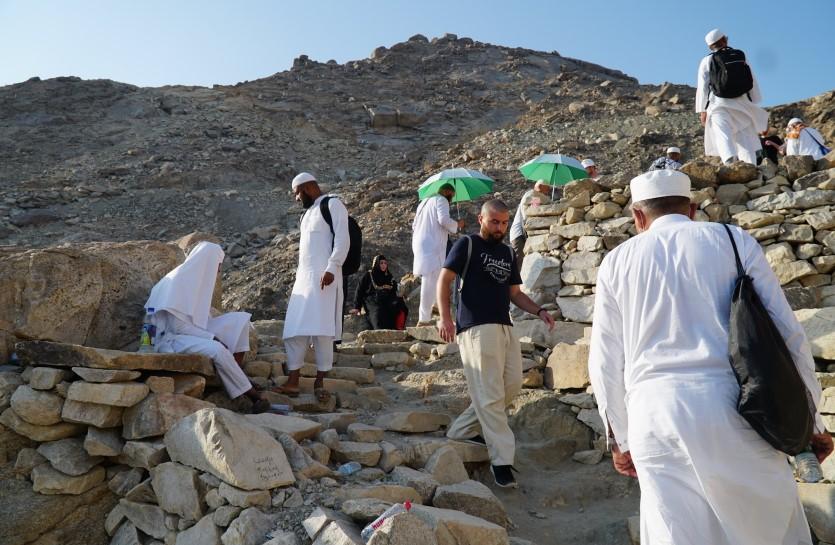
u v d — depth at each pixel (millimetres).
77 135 31516
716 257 2799
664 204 3086
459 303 4949
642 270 2875
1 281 4844
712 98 8328
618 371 2959
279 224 20625
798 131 9531
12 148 29359
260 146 31562
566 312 6883
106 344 5402
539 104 40062
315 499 3781
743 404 2539
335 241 5559
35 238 18984
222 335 5410
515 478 4938
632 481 4785
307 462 4059
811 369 2695
